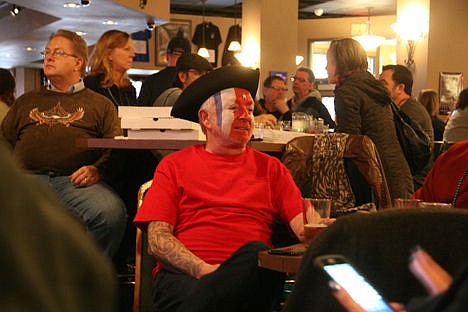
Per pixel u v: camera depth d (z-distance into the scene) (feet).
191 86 9.21
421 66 33.35
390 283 3.53
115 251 12.45
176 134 11.64
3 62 61.62
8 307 1.86
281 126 15.99
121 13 34.68
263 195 9.06
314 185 11.12
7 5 44.86
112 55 15.25
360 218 3.55
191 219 8.87
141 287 9.83
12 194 1.97
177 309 8.08
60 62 13.07
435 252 3.59
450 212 3.64
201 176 8.96
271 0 40.16
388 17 51.44
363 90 13.20
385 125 13.10
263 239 8.96
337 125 13.44
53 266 1.97
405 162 13.24
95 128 13.23
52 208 2.07
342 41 13.56
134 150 13.56
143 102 17.11
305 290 3.48
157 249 8.41
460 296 2.52
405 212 3.61
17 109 13.19
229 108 9.05
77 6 33.17
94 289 2.04
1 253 1.89
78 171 12.43
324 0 51.13
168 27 52.03
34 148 12.78
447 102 33.45
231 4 54.03
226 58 52.54
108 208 12.23
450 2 33.37
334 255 3.23
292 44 40.70
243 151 9.26
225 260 8.15
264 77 40.01
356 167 11.05
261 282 7.57
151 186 8.95
